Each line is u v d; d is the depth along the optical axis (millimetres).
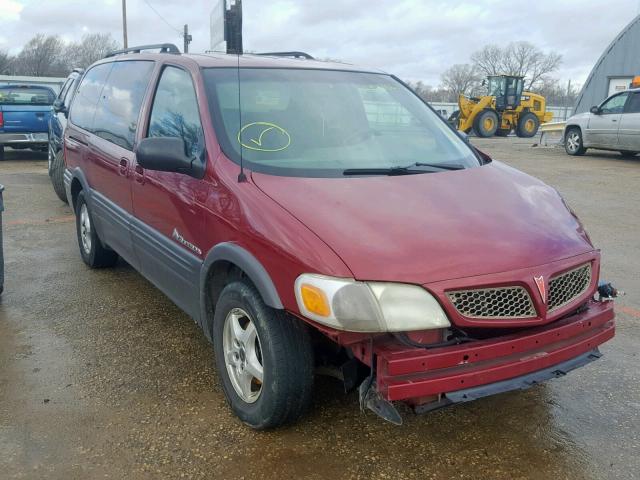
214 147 3354
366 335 2590
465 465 2896
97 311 4734
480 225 2891
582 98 30922
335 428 3152
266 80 3873
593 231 7695
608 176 12789
